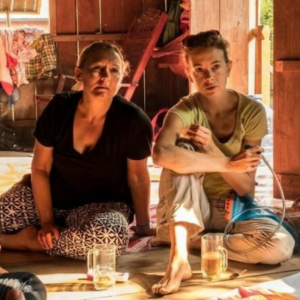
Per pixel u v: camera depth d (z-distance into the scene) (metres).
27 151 7.43
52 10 7.72
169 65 7.48
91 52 3.29
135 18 7.82
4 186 5.52
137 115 3.42
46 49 7.64
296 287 2.92
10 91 7.45
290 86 4.66
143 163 3.56
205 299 2.82
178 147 3.11
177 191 3.06
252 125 3.29
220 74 3.18
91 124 3.39
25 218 3.60
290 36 4.62
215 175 3.38
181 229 3.04
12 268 3.25
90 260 3.09
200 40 3.18
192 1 6.06
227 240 3.24
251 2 6.51
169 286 2.88
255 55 6.74
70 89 7.87
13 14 8.42
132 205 3.69
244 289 2.87
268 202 4.67
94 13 7.86
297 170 4.69
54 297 2.87
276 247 3.16
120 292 2.92
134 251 3.49
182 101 3.32
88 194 3.57
